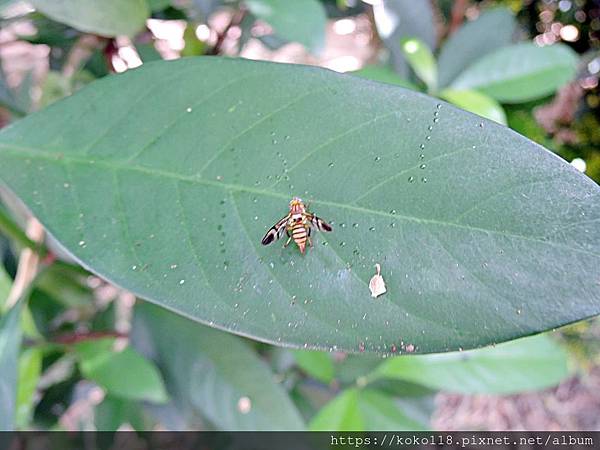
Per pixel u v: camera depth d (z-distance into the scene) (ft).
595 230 0.27
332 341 0.29
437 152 0.30
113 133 0.35
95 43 0.60
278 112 0.33
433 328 0.28
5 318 0.44
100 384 0.56
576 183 0.28
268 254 0.31
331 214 0.31
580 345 1.17
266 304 0.30
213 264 0.31
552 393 1.36
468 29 0.77
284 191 0.32
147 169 0.34
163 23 0.61
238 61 0.35
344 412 0.59
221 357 0.58
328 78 0.33
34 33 0.59
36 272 0.54
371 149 0.31
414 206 0.30
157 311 0.60
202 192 0.33
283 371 0.72
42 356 0.68
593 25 1.11
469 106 0.67
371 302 0.29
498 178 0.29
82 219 0.33
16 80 0.95
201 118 0.34
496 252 0.28
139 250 0.32
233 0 0.65
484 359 0.62
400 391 0.67
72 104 0.35
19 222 0.59
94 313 0.75
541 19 1.15
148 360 0.59
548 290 0.27
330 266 0.30
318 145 0.32
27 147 0.35
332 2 0.81
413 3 0.76
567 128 1.09
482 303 0.28
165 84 0.35
